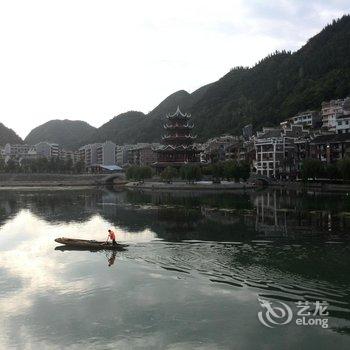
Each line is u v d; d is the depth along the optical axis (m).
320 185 163.25
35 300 37.12
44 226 78.81
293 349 27.78
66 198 145.75
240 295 36.53
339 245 54.69
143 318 32.91
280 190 162.25
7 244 61.41
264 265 45.16
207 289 38.22
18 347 28.94
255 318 32.19
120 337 30.02
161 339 29.59
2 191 189.75
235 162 195.75
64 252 54.28
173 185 186.38
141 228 73.12
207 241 59.00
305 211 90.50
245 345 28.44
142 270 44.72
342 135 181.38
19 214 97.88
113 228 74.25
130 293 38.12
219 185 177.12
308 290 37.12
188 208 103.38
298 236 61.72
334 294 36.19
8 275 44.59
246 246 54.84
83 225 79.25
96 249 55.16
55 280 42.53
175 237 62.84
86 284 41.06
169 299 36.34
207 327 31.06
